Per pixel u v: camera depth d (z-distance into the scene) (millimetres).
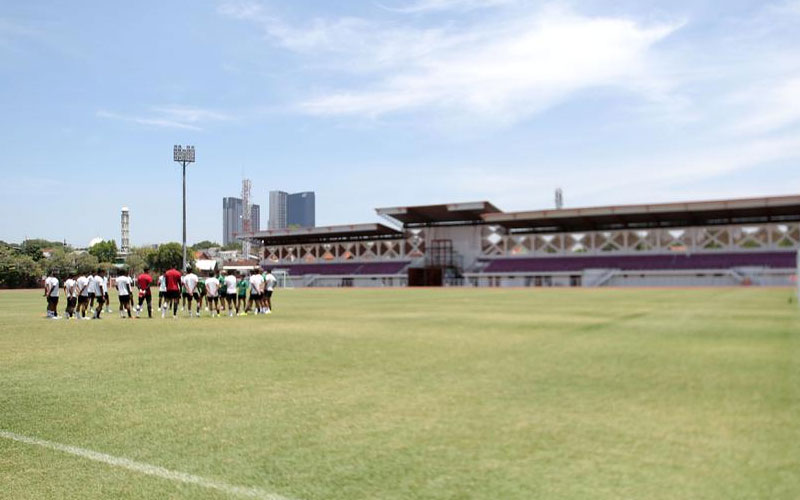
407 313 23109
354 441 5699
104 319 21641
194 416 6707
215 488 4555
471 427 6133
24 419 6617
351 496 4359
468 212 73938
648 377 8742
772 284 56750
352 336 14742
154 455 5348
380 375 9141
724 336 13891
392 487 4516
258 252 104625
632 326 16578
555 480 4590
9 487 4613
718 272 59969
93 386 8438
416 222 81500
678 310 23031
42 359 11109
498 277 71812
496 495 4312
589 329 15875
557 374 9070
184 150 67125
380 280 79812
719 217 64938
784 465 4844
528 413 6680
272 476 4797
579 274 67375
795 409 6699
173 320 20750
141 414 6812
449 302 31859
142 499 4363
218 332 16062
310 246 91500
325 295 45281
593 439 5648
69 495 4449
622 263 67250
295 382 8633
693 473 4688
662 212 61500
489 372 9305
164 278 22781
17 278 82125
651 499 4188
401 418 6535
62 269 94188
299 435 5922
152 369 9859
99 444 5688
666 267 64250
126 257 126688
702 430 5883
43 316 23656
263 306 24812
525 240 75375
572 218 67312
